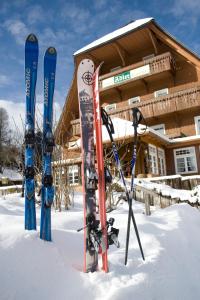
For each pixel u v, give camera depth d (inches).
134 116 123.4
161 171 556.1
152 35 708.7
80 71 118.0
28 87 126.6
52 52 134.9
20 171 267.6
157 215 194.7
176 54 716.7
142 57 767.1
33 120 125.3
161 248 123.0
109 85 756.6
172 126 680.4
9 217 134.8
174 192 282.7
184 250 134.7
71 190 257.1
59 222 148.4
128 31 697.6
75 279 90.2
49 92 128.4
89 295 84.3
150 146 513.7
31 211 116.6
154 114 671.1
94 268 98.0
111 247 122.4
